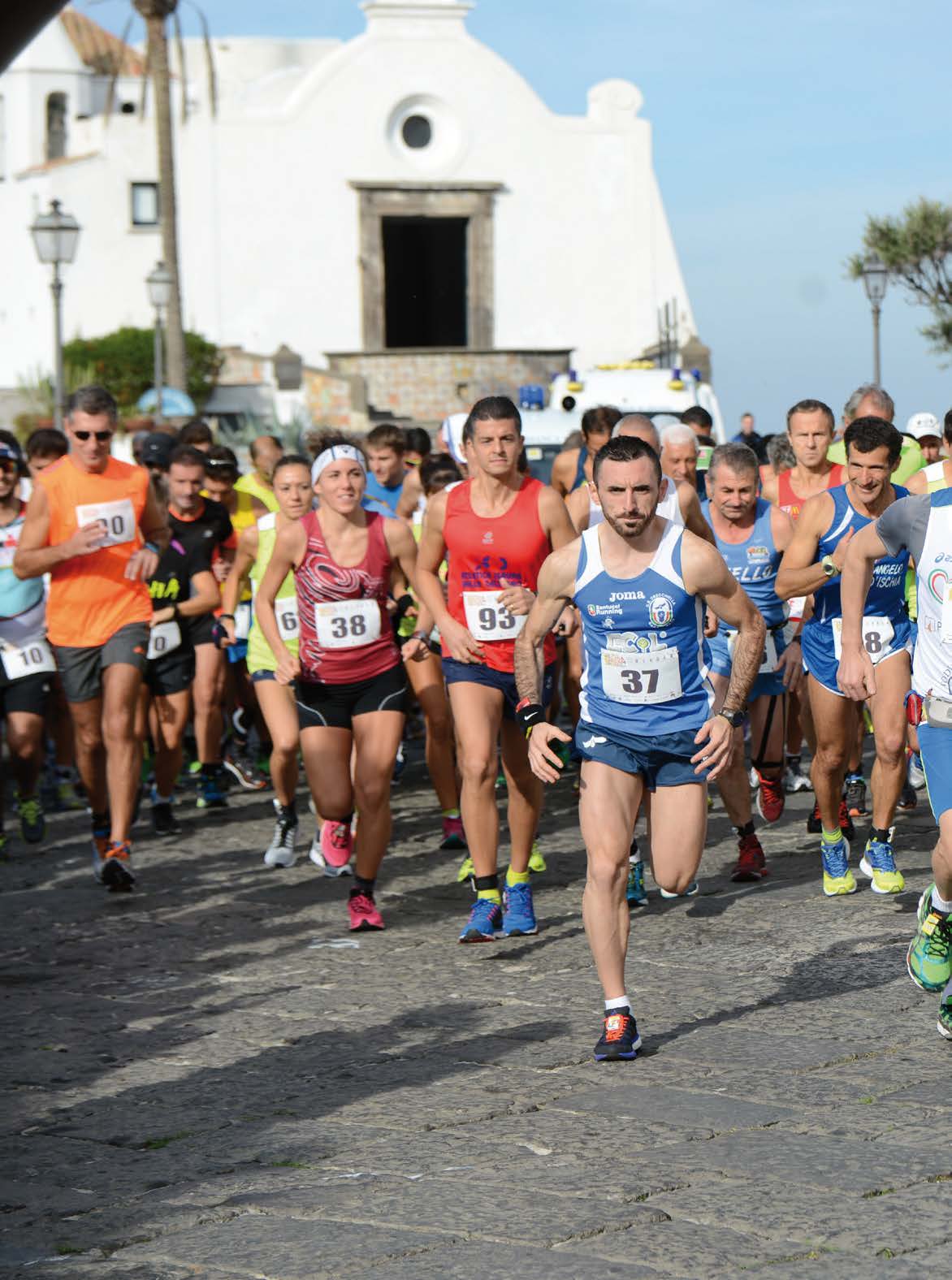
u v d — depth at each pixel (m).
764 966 11.75
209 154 70.06
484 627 12.64
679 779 9.97
